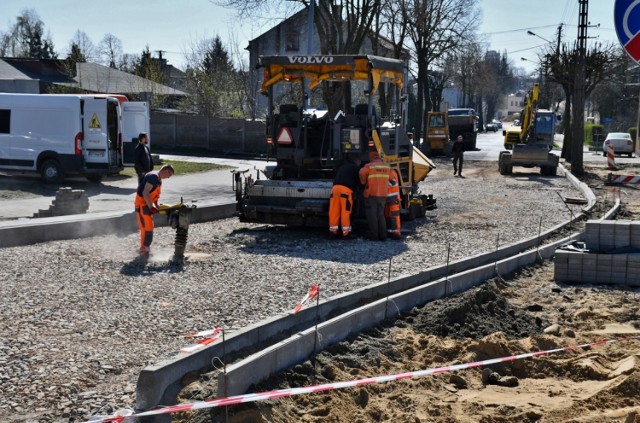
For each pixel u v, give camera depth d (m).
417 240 14.94
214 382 6.21
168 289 9.88
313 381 6.73
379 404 6.50
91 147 24.58
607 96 83.00
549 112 44.44
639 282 11.94
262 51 72.94
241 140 44.94
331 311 9.02
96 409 5.91
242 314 8.72
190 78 57.44
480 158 47.84
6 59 57.06
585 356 8.02
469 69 93.94
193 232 15.26
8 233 12.75
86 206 17.03
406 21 46.69
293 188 15.22
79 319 8.28
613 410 6.61
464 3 52.75
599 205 22.12
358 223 15.33
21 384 6.31
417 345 8.17
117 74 60.47
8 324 7.97
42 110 24.53
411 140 18.09
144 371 5.94
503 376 7.56
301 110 16.12
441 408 6.53
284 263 11.99
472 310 9.37
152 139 45.78
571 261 12.16
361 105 15.65
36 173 25.11
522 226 17.39
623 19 6.39
